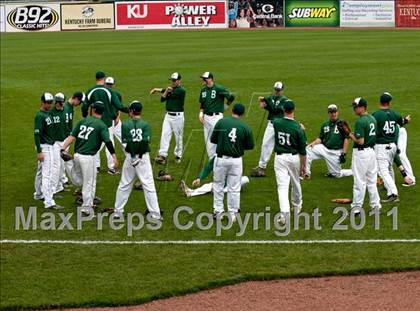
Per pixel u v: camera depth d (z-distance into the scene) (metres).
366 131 24.41
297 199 24.97
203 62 60.28
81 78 54.94
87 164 25.05
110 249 22.31
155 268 20.80
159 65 59.53
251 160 33.25
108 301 18.83
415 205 26.19
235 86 50.22
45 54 68.19
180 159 33.22
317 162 32.78
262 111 42.81
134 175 24.66
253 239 22.94
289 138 24.11
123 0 99.38
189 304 18.66
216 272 20.41
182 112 32.50
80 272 20.66
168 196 27.78
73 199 27.75
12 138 38.56
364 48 65.88
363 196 24.81
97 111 25.30
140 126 24.17
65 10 94.62
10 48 74.25
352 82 50.25
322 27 89.44
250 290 19.38
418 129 37.97
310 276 20.12
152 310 18.41
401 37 74.25
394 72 53.28
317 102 44.56
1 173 31.95
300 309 18.05
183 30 90.62
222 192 24.56
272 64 58.28
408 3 87.50
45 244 22.80
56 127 26.61
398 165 28.42
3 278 20.28
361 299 18.61
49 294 19.28
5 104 46.44
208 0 92.06
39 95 49.12
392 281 19.75
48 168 26.48
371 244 22.34
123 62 61.69
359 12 88.88
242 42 73.62
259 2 90.94
